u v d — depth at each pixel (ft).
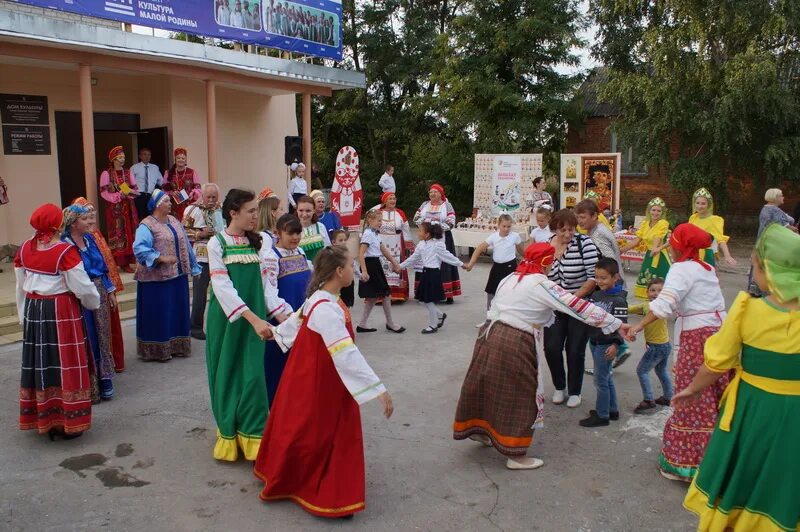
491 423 14.67
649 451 15.51
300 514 12.57
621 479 14.11
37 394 15.28
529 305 14.32
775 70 46.83
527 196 48.08
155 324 21.99
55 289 15.14
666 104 51.55
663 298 13.47
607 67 59.98
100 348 18.33
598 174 52.06
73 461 14.79
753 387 9.75
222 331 14.58
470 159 73.51
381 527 12.14
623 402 18.69
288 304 16.46
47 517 12.42
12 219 34.58
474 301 32.76
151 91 39.63
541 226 26.02
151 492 13.39
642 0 54.60
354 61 85.66
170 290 22.15
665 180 67.87
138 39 30.37
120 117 39.42
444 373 21.18
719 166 54.29
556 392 18.56
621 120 58.95
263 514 12.55
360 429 12.57
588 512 12.75
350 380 11.76
